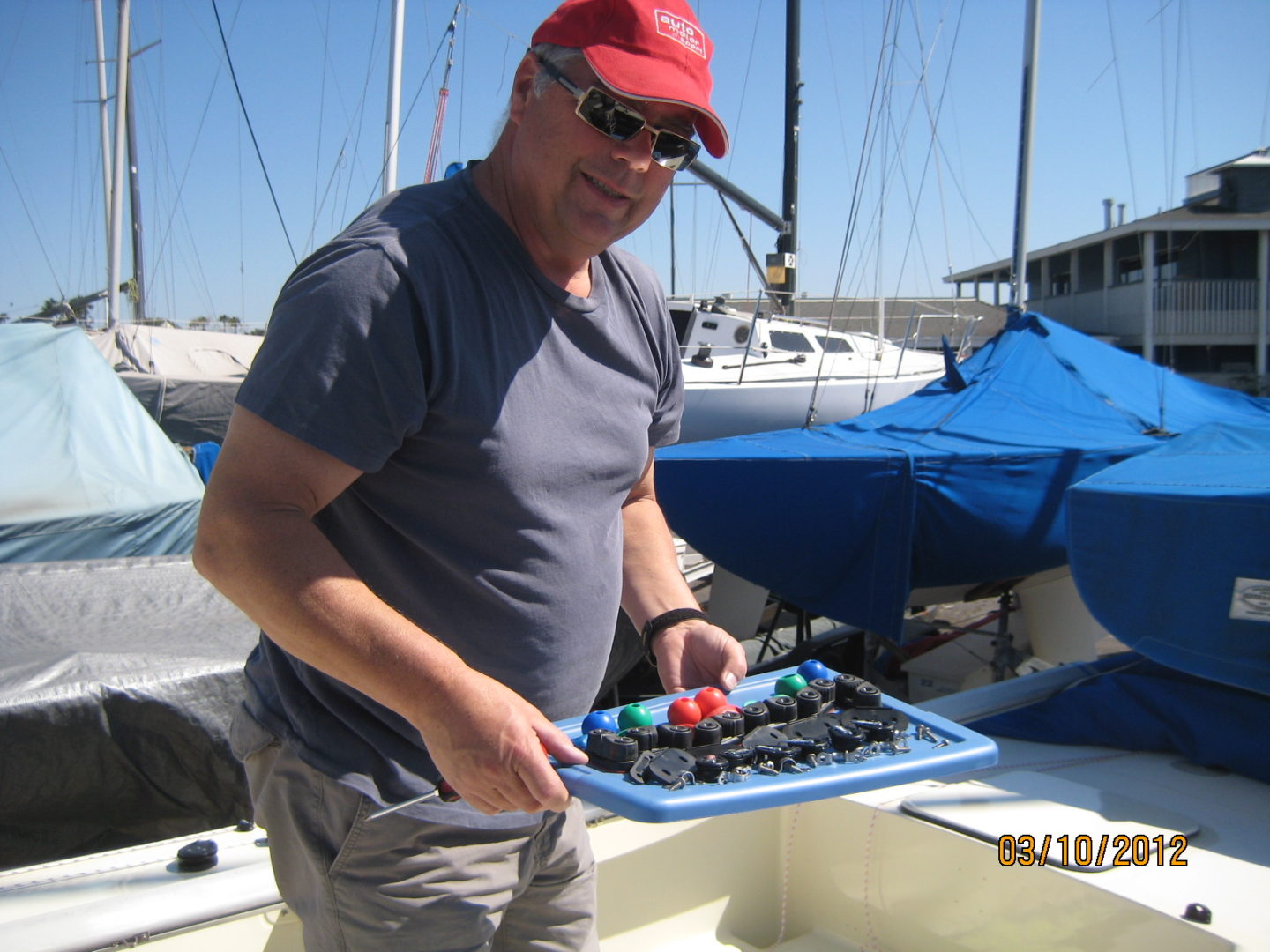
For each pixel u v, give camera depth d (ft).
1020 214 19.47
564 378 3.82
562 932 4.42
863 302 41.78
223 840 5.47
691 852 6.45
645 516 5.00
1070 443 12.34
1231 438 9.01
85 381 16.07
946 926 5.97
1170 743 6.68
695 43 3.71
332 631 3.16
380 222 3.50
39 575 8.77
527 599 3.74
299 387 3.20
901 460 11.46
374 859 3.72
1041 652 13.01
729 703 3.86
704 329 28.17
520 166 3.70
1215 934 4.75
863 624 11.72
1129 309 56.65
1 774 6.30
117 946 4.55
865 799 6.33
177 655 7.12
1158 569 6.56
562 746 3.23
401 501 3.60
